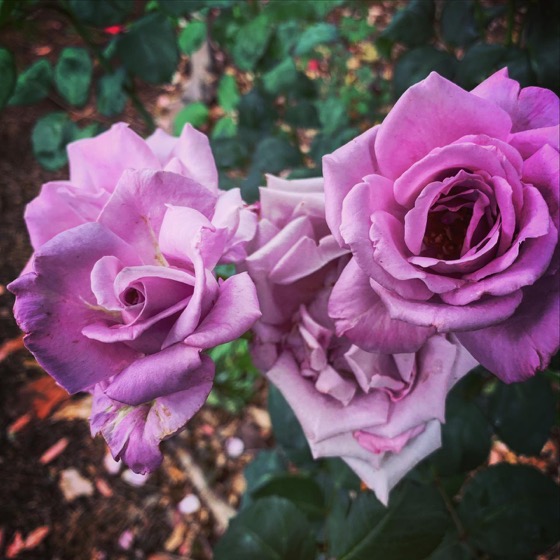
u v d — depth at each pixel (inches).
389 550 13.4
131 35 16.9
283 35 22.8
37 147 19.5
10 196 47.5
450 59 16.3
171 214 8.8
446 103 8.5
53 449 36.4
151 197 9.0
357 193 8.6
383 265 8.3
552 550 26.3
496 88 9.4
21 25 16.3
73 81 19.1
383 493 11.1
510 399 15.8
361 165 9.0
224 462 34.4
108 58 19.6
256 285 10.2
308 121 22.8
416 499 13.5
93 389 9.7
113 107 19.6
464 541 15.2
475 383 16.1
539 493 15.1
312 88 22.7
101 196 10.0
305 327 10.6
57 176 48.6
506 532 15.0
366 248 8.4
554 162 8.3
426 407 10.3
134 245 9.2
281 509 13.6
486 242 8.8
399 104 8.5
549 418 15.8
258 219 11.3
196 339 8.2
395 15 17.3
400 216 9.1
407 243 8.7
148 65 17.0
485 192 8.6
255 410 35.5
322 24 22.8
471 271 8.8
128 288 8.8
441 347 10.1
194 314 8.2
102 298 8.4
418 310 8.3
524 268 8.3
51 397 34.2
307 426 10.7
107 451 36.1
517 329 8.9
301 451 16.4
